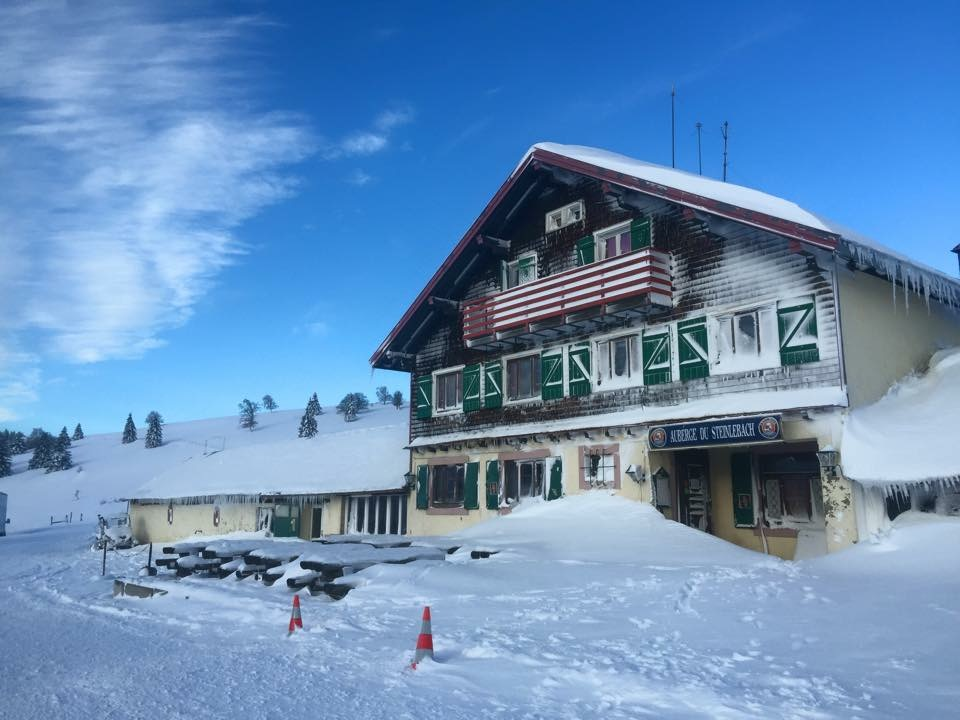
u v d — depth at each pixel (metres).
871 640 7.70
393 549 16.27
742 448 19.34
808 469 18.06
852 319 15.84
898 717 5.45
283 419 138.00
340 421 119.25
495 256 23.72
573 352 20.80
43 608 15.95
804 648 7.59
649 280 17.98
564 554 15.35
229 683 7.65
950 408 14.70
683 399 17.98
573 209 21.47
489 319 22.30
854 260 15.34
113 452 119.31
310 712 6.42
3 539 45.22
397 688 7.07
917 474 13.18
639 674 6.89
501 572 13.58
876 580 10.87
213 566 19.05
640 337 19.20
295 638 10.09
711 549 14.95
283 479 31.33
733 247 17.48
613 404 19.59
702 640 8.23
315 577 15.02
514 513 20.47
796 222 15.27
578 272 19.78
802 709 5.71
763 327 16.73
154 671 8.59
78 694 7.69
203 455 41.19
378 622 10.80
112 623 13.40
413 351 26.39
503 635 9.05
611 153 23.59
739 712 5.72
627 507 18.27
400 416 112.75
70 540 40.34
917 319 18.03
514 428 22.27
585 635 8.85
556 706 6.27
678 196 17.30
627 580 12.30
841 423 15.08
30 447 150.12
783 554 18.14
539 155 20.95
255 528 31.64
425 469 24.95
